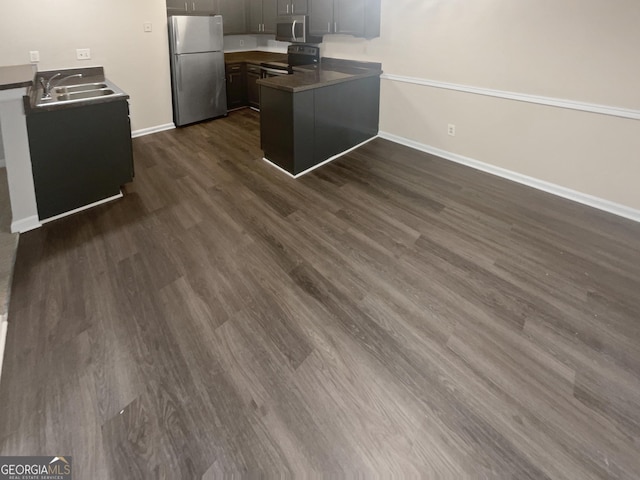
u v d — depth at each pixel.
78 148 2.92
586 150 3.23
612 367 1.80
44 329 1.94
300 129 3.69
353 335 1.96
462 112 4.02
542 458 1.42
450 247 2.73
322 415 1.57
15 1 3.64
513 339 1.95
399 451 1.44
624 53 2.84
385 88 4.68
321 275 2.41
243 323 2.02
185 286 2.29
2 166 3.80
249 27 5.98
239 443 1.46
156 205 3.22
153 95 5.01
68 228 2.85
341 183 3.71
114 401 1.60
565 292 2.29
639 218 3.06
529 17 3.26
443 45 3.96
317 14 4.75
